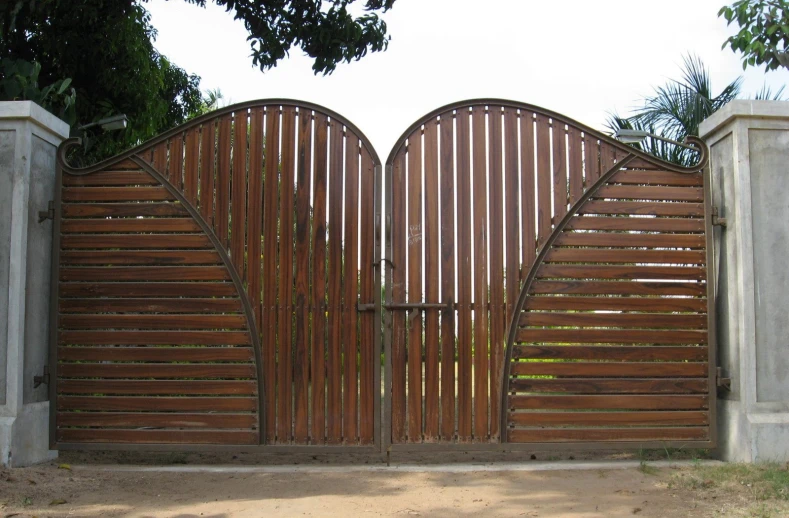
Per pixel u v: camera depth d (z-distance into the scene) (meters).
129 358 5.90
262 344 5.89
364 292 5.88
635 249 5.96
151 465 5.91
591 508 4.54
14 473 5.29
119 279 5.94
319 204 5.95
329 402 5.84
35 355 5.82
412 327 5.87
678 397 5.87
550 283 5.91
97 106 10.70
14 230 5.63
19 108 5.69
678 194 6.00
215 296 5.91
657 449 6.29
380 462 6.08
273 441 5.83
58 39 10.02
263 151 6.02
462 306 5.89
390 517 4.35
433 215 5.94
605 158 6.04
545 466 5.71
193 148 6.04
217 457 6.36
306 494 4.92
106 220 5.98
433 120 6.04
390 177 5.95
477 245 5.93
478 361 5.87
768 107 5.81
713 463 5.77
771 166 5.86
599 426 5.86
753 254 5.77
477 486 5.14
